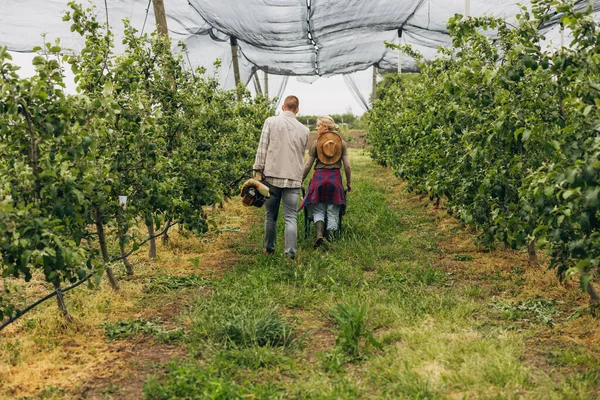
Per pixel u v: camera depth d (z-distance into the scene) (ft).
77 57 16.01
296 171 20.42
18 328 13.55
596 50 12.48
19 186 11.78
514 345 12.23
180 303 15.67
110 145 15.28
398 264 19.38
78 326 13.55
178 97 19.77
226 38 43.09
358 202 33.01
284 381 10.86
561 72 13.53
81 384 10.71
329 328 13.76
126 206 15.81
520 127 14.06
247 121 35.17
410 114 28.45
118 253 21.24
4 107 11.24
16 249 10.78
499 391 10.23
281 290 16.47
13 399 10.11
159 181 16.38
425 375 10.88
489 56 17.03
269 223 20.89
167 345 12.70
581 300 15.39
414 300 15.34
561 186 11.08
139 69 19.13
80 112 12.51
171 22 36.37
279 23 35.63
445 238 23.86
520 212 14.57
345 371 11.24
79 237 13.84
